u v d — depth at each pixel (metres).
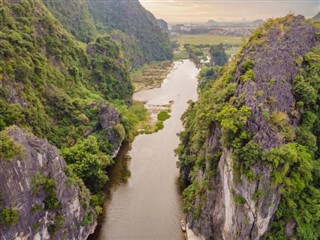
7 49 67.75
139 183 74.38
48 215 46.00
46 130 70.06
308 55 52.94
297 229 43.09
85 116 80.94
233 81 53.38
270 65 50.31
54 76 83.94
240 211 43.62
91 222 57.12
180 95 151.00
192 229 56.62
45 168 45.19
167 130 106.94
